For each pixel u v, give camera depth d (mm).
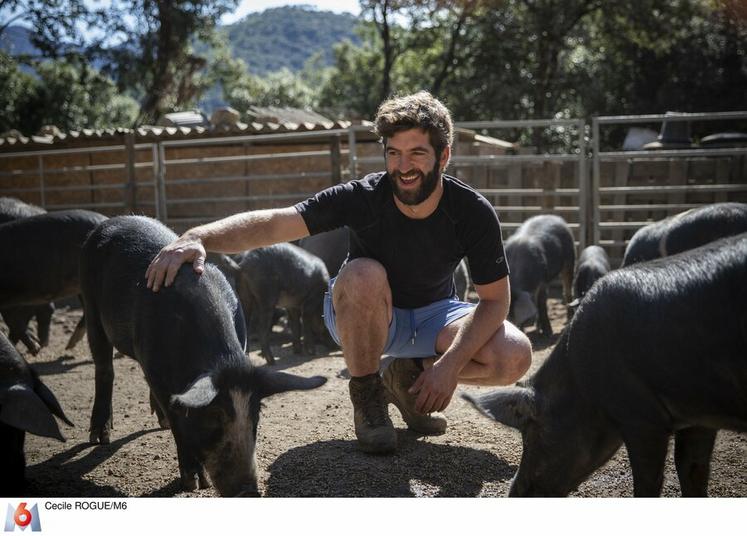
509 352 3895
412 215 3762
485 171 12938
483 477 3887
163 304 3744
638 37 25062
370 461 4066
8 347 3705
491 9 25422
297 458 4145
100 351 4656
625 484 3850
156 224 4605
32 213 8469
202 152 13484
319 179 13273
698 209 7328
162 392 3676
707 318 2932
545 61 25641
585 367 3234
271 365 7102
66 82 31250
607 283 3258
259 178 11539
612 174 12492
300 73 54469
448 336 3986
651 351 3043
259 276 7254
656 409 3090
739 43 25344
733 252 2975
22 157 14102
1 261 6598
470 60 28156
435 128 3479
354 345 3996
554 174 12445
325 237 9656
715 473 3947
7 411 3348
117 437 4797
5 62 29453
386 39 28062
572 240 9805
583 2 24891
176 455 4410
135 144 12602
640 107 26953
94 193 13844
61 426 5086
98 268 4512
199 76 35125
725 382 2916
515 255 8602
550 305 10414
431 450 4254
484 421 4762
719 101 26031
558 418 3359
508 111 26688
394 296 4066
